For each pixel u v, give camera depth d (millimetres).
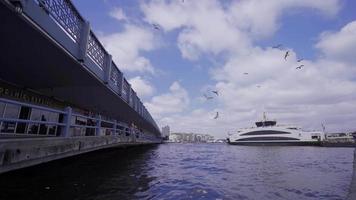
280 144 91188
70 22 9297
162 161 22188
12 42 8891
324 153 50625
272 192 10469
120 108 23656
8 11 6707
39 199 7562
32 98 15344
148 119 39562
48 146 8180
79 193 8500
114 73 16188
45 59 10359
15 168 6547
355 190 7438
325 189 11500
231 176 14555
